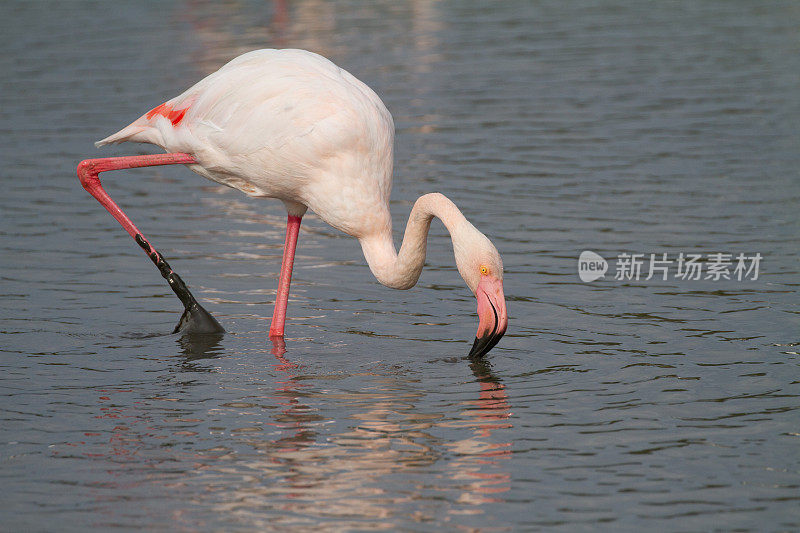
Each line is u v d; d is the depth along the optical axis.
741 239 14.04
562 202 15.95
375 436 8.55
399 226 14.92
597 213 15.38
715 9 34.19
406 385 9.77
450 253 14.40
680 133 19.64
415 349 10.84
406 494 7.54
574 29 30.89
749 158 17.94
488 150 18.92
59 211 16.02
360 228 10.86
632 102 22.05
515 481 7.74
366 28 31.25
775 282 12.53
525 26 31.45
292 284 13.10
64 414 9.09
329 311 12.12
